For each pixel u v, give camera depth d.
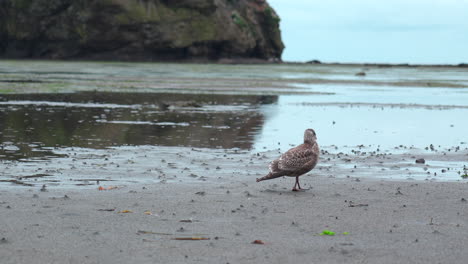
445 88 54.31
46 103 29.55
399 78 75.69
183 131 20.25
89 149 15.74
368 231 7.87
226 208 9.15
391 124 24.03
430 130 22.14
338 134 20.55
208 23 123.69
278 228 7.97
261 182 11.65
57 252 6.70
